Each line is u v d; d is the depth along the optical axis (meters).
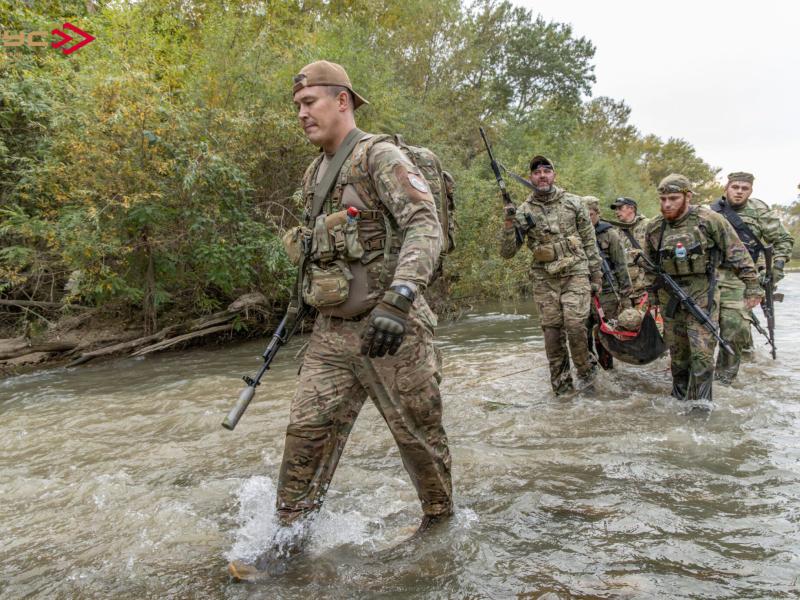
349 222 2.15
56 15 11.21
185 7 11.80
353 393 2.29
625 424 4.00
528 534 2.43
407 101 15.09
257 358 7.96
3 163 8.94
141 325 9.56
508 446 3.64
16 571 2.36
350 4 16.62
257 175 9.94
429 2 18.61
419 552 2.28
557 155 27.45
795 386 4.87
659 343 4.95
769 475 2.93
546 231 4.96
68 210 8.34
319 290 2.16
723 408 4.26
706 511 2.57
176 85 9.66
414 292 1.94
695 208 4.60
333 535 2.45
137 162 8.12
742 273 4.60
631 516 2.54
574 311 4.84
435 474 2.38
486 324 10.45
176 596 2.08
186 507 2.92
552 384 5.04
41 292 9.92
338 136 2.30
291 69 10.10
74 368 8.17
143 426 4.62
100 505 3.01
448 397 5.00
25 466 3.80
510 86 31.30
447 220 2.45
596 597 1.95
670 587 1.99
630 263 6.50
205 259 8.69
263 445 3.93
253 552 2.29
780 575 2.04
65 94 8.80
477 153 20.67
